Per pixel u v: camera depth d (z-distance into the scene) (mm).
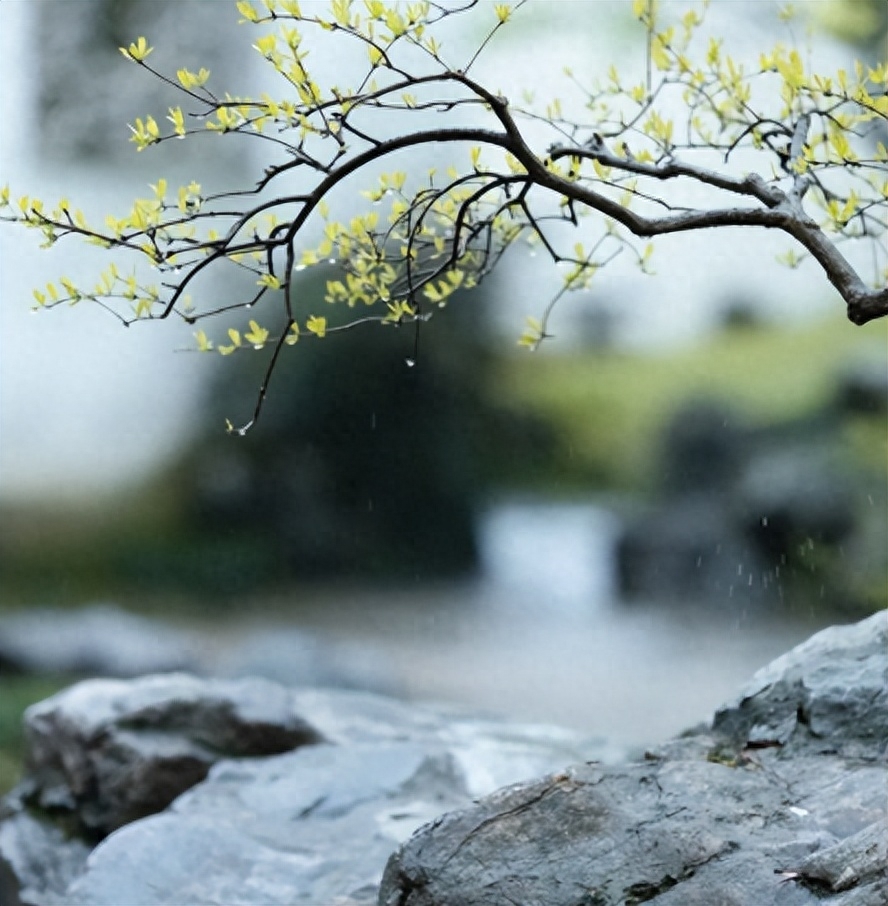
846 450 11641
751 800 2523
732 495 12133
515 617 11797
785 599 11250
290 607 12594
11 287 14242
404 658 10523
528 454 13797
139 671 10008
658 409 13219
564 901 2285
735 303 13711
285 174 13078
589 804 2488
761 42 8922
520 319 14242
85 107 14031
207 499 13898
